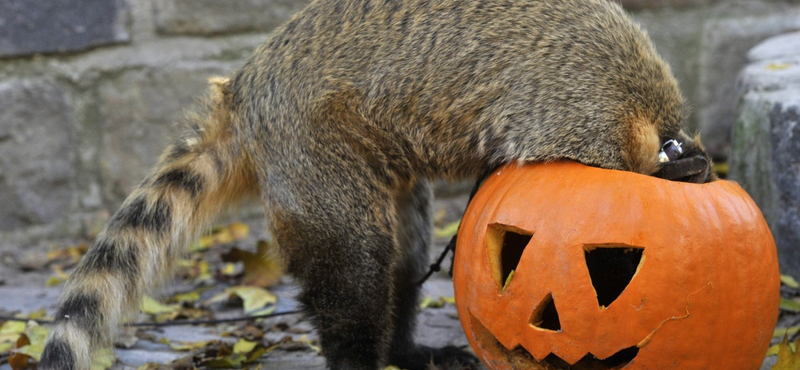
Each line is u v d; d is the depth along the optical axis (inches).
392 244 163.6
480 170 168.9
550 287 139.4
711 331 137.3
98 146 289.0
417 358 183.3
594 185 142.6
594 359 150.1
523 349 150.7
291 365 175.9
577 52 159.2
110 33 284.0
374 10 164.9
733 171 236.7
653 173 162.6
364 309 161.2
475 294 148.6
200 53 291.0
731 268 137.9
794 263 197.6
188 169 171.2
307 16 170.6
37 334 182.4
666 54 313.0
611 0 185.5
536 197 145.0
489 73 159.5
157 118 289.6
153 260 168.2
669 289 135.1
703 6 314.0
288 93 163.9
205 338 196.2
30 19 276.7
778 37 289.3
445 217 299.6
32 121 280.5
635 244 136.4
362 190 160.7
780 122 201.5
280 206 165.6
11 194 281.3
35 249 279.1
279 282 239.1
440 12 162.6
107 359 173.5
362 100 160.7
